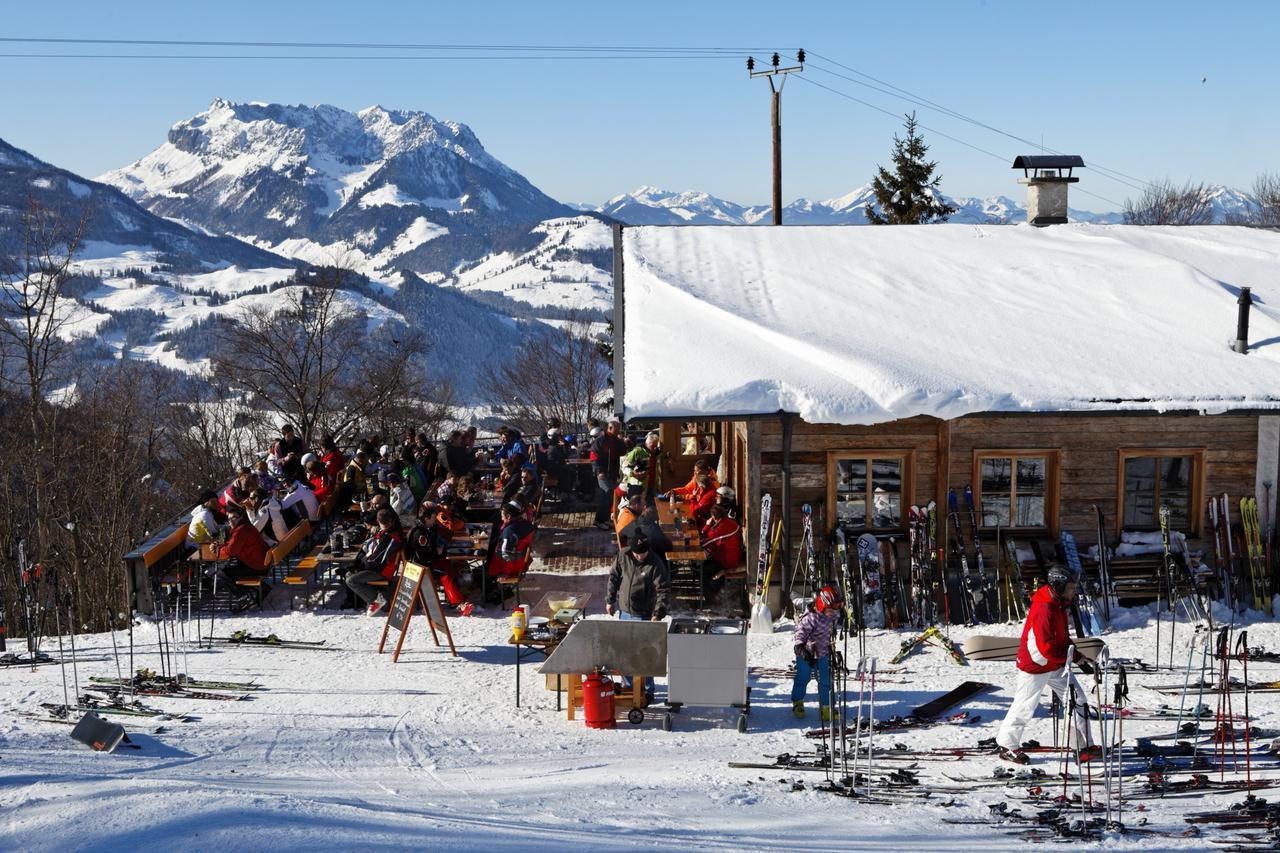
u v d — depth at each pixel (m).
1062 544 15.75
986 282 19.72
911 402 15.05
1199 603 14.93
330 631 15.19
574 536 20.64
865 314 18.36
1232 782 8.97
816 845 7.15
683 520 17.80
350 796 8.28
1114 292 18.94
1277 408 15.06
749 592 15.75
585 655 11.37
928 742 10.62
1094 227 23.50
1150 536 15.83
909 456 15.80
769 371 15.86
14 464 34.09
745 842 7.20
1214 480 15.80
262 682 12.83
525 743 10.70
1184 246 22.09
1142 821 7.97
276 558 17.06
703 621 11.70
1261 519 15.81
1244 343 16.58
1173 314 17.98
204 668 13.47
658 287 19.86
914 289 19.47
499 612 16.16
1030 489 16.00
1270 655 13.41
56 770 8.66
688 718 11.74
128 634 15.55
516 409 59.34
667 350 16.94
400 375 47.34
